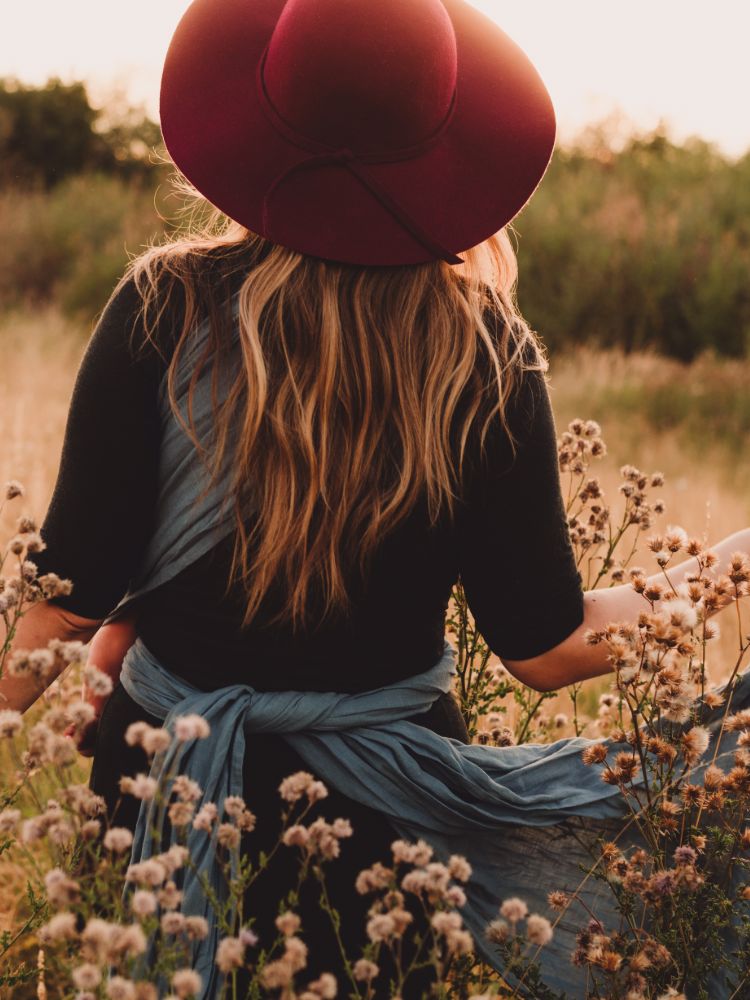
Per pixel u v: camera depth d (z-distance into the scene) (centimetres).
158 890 109
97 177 1948
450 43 123
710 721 150
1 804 143
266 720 126
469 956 161
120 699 136
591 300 1440
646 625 133
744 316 1369
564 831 142
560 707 294
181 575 127
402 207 123
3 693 131
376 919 108
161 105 133
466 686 194
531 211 1593
